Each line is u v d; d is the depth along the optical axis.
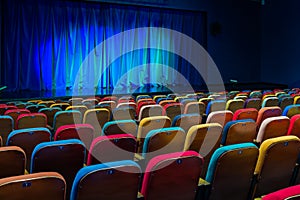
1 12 11.92
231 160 2.67
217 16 15.60
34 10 12.48
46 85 12.91
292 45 15.46
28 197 1.95
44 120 5.02
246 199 2.95
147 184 2.41
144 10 14.28
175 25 14.95
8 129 4.71
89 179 2.12
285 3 15.67
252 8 16.64
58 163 2.82
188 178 2.54
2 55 12.04
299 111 5.47
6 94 11.55
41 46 12.70
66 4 12.93
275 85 15.96
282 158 2.89
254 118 5.16
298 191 1.57
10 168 2.67
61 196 2.06
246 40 16.53
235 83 15.18
